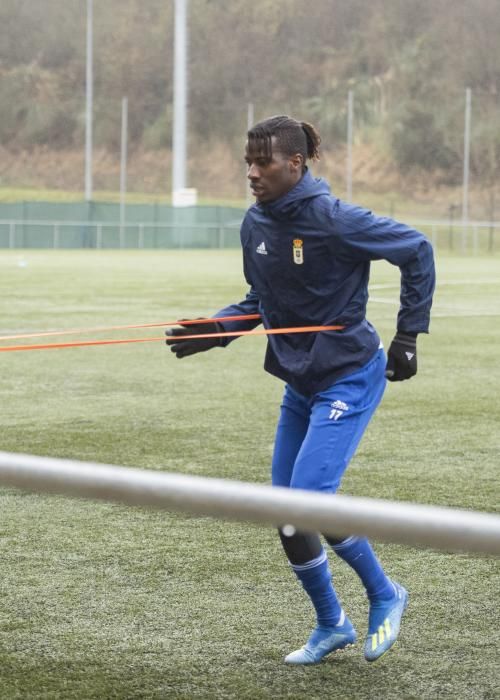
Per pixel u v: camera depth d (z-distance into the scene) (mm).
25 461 2760
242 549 8688
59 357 20984
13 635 6844
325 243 6234
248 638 6832
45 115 122688
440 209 104688
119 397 16234
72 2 131250
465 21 120125
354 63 123062
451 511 2436
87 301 33750
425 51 119438
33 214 83750
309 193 6234
